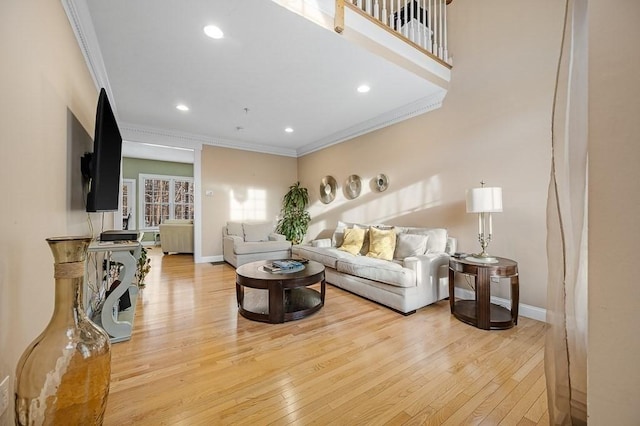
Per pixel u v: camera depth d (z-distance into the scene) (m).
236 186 5.84
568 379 1.05
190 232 6.59
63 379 0.93
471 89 3.18
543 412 1.42
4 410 1.05
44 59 1.49
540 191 2.63
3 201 1.07
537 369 1.80
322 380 1.68
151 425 1.32
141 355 1.97
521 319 2.63
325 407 1.45
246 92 3.42
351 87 3.31
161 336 2.27
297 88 3.32
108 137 2.25
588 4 0.80
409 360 1.91
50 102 1.57
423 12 3.28
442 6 3.46
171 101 3.68
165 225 6.54
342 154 5.22
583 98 1.02
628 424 0.71
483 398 1.52
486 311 2.39
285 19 2.16
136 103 3.75
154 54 2.58
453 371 1.78
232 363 1.87
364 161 4.72
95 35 2.29
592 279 0.77
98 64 2.65
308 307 2.81
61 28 1.75
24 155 1.25
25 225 1.26
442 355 1.97
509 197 2.85
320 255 3.97
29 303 1.29
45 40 1.50
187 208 8.94
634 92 0.72
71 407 0.95
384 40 2.72
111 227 4.42
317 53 2.61
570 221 1.07
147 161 8.27
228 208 5.75
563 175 1.08
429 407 1.46
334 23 2.34
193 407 1.45
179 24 2.19
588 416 0.78
